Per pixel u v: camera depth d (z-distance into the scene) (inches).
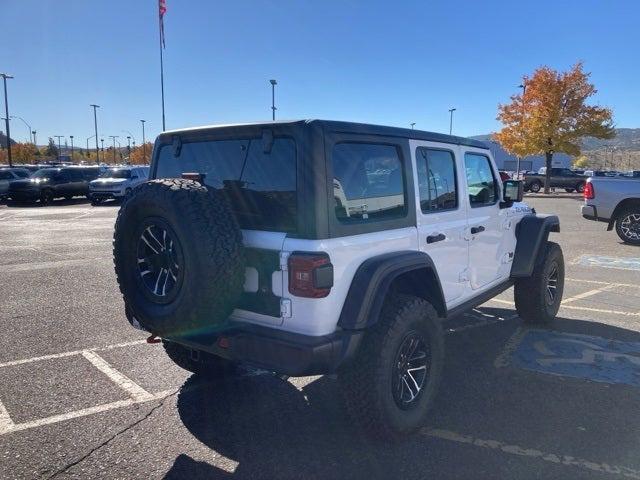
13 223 682.2
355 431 143.1
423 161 157.6
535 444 135.9
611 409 154.7
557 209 882.1
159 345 212.4
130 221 130.3
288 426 146.9
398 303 135.9
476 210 187.2
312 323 119.2
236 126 134.4
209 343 130.7
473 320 245.6
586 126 1230.3
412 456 131.0
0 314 254.1
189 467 126.7
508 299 286.8
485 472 123.7
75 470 125.2
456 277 174.2
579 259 405.4
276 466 127.0
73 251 449.4
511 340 216.7
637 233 473.1
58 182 1058.7
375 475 122.9
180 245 119.3
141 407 158.1
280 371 120.0
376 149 138.7
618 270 363.3
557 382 174.1
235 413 154.6
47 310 261.6
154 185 126.9
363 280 125.8
